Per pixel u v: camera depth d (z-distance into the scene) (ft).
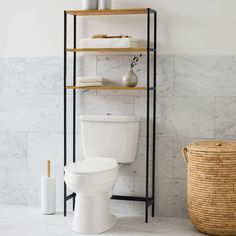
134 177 16.65
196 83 16.11
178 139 16.30
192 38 16.08
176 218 16.37
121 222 15.96
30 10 17.20
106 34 16.71
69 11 16.01
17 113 17.44
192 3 16.03
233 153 14.39
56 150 17.22
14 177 17.58
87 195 14.96
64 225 15.66
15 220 16.05
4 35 17.42
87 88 16.03
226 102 15.96
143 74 16.48
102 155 16.21
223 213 14.55
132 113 16.60
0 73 17.49
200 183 14.71
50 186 16.55
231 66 15.88
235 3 15.79
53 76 17.12
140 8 16.22
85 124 16.25
